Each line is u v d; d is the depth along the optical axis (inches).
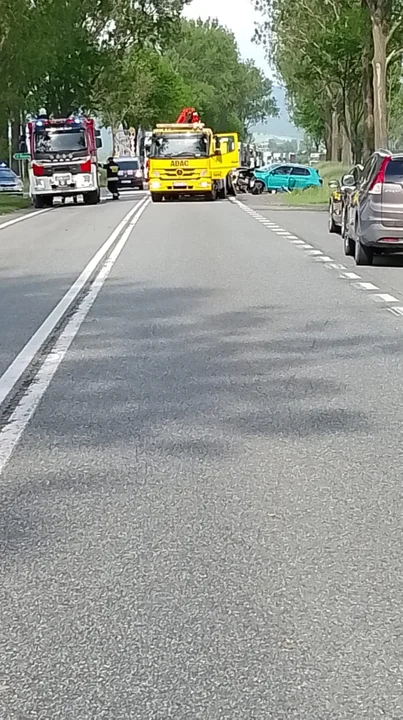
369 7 1664.6
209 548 219.0
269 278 678.5
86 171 1812.3
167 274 704.4
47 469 273.7
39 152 1809.8
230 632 180.2
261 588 198.5
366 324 494.6
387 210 722.2
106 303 571.8
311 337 461.1
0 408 337.1
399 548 218.5
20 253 885.8
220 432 307.3
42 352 431.8
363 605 190.9
